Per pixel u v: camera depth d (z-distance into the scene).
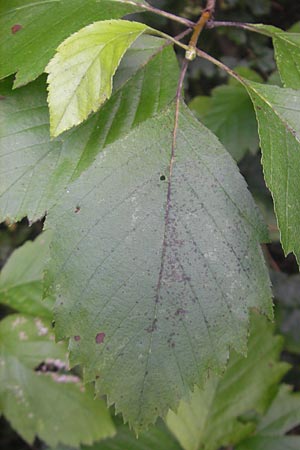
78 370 0.36
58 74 0.23
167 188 0.24
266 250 0.47
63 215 0.24
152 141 0.24
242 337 0.24
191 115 0.25
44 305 0.36
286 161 0.24
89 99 0.23
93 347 0.24
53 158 0.26
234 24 0.27
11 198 0.25
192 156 0.24
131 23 0.24
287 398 0.38
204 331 0.24
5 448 0.53
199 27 0.27
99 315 0.24
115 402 0.24
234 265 0.24
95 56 0.23
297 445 0.37
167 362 0.24
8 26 0.25
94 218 0.24
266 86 0.25
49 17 0.25
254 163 0.46
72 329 0.24
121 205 0.24
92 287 0.24
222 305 0.24
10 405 0.36
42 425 0.36
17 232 0.51
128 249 0.24
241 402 0.38
